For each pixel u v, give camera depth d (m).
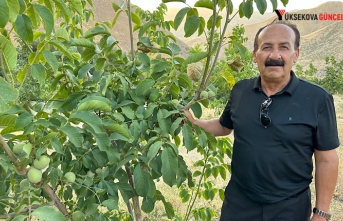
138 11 2.66
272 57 2.09
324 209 2.23
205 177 2.92
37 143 1.40
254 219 2.32
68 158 1.87
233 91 2.50
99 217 1.74
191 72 2.07
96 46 1.94
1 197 1.59
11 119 1.28
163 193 5.24
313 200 4.94
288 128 2.10
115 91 2.04
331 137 2.13
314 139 2.16
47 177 1.54
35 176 1.38
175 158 1.66
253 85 2.32
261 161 2.17
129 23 2.11
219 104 9.34
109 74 1.85
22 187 1.47
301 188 2.23
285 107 2.13
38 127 1.48
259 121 2.20
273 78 2.13
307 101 2.11
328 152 2.16
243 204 2.38
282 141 2.12
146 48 2.11
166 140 1.73
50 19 1.38
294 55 2.17
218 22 1.90
